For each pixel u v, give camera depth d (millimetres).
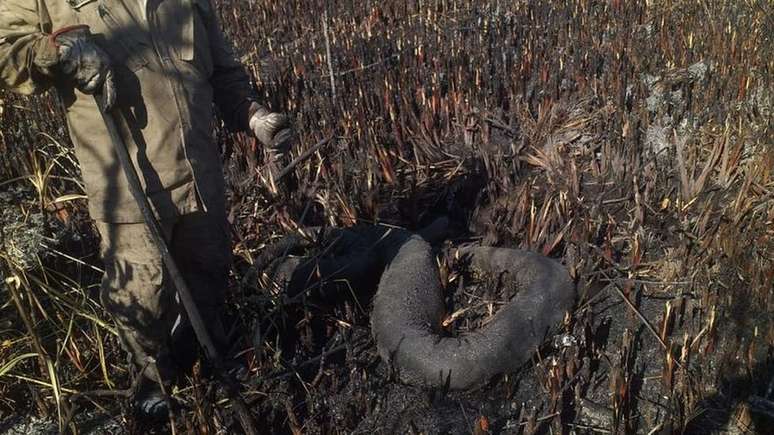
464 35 6695
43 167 4789
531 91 5777
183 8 2857
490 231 4344
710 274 3885
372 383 3436
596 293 3891
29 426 3275
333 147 5219
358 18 7254
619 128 5133
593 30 6449
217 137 5285
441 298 3766
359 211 4625
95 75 2561
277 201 4617
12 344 3537
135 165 2812
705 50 5836
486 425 3033
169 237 2947
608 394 3312
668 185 4648
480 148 5117
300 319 3816
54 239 4203
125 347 3164
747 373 3326
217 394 3354
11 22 2641
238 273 3982
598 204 4445
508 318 3504
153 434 3236
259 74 6195
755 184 4453
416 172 5062
